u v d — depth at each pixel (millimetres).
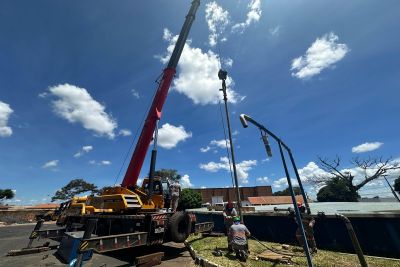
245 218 10797
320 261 6441
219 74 9781
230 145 9242
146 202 9852
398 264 5949
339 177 42469
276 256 6945
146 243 7766
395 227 6789
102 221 10336
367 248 7199
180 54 11875
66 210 13969
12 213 28781
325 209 11406
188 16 12445
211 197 67938
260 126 5668
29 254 8750
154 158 9945
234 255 7414
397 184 40844
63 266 7039
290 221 9188
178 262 7438
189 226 9312
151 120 10578
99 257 8258
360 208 11047
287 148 5930
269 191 68688
